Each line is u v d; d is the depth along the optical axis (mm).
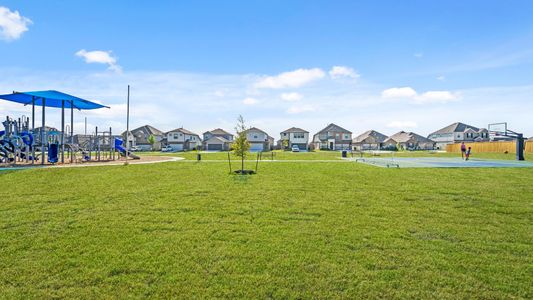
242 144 15305
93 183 11062
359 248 4895
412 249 4859
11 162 19125
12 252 4664
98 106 23156
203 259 4422
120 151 27328
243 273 4023
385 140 99375
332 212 7090
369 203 8062
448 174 14867
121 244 4973
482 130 79250
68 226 5902
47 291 3590
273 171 15961
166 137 84688
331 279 3883
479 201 8383
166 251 4695
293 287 3701
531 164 22266
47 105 22250
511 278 3934
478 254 4691
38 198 8398
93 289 3633
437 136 87250
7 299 3426
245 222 6227
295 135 81750
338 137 84062
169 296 3500
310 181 12055
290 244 5020
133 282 3787
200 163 21062
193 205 7668
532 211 7301
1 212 6910
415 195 9164
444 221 6438
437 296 3523
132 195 8891
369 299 3465
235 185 10859
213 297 3482
